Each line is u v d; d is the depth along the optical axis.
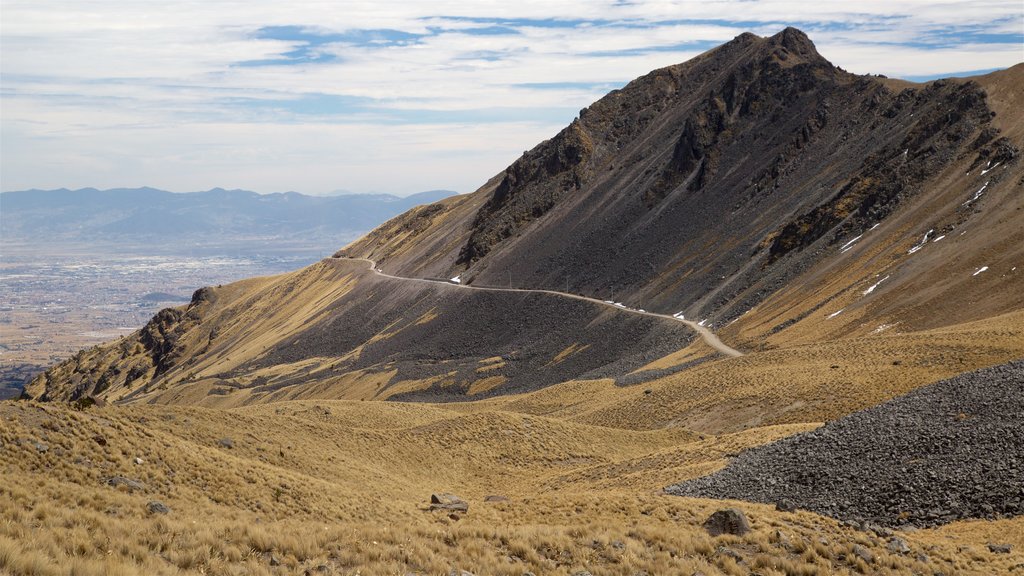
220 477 36.00
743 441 53.03
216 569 19.03
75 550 18.00
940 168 157.50
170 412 54.28
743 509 32.38
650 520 30.45
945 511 30.94
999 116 161.38
